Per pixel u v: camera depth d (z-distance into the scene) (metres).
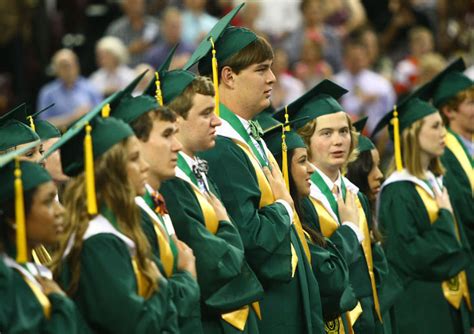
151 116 10.56
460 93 16.95
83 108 23.91
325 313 13.23
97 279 9.73
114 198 9.93
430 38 27.34
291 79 25.22
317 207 13.47
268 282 12.29
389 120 15.88
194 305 10.69
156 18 27.70
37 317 9.38
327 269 12.93
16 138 11.59
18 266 9.53
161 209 10.87
